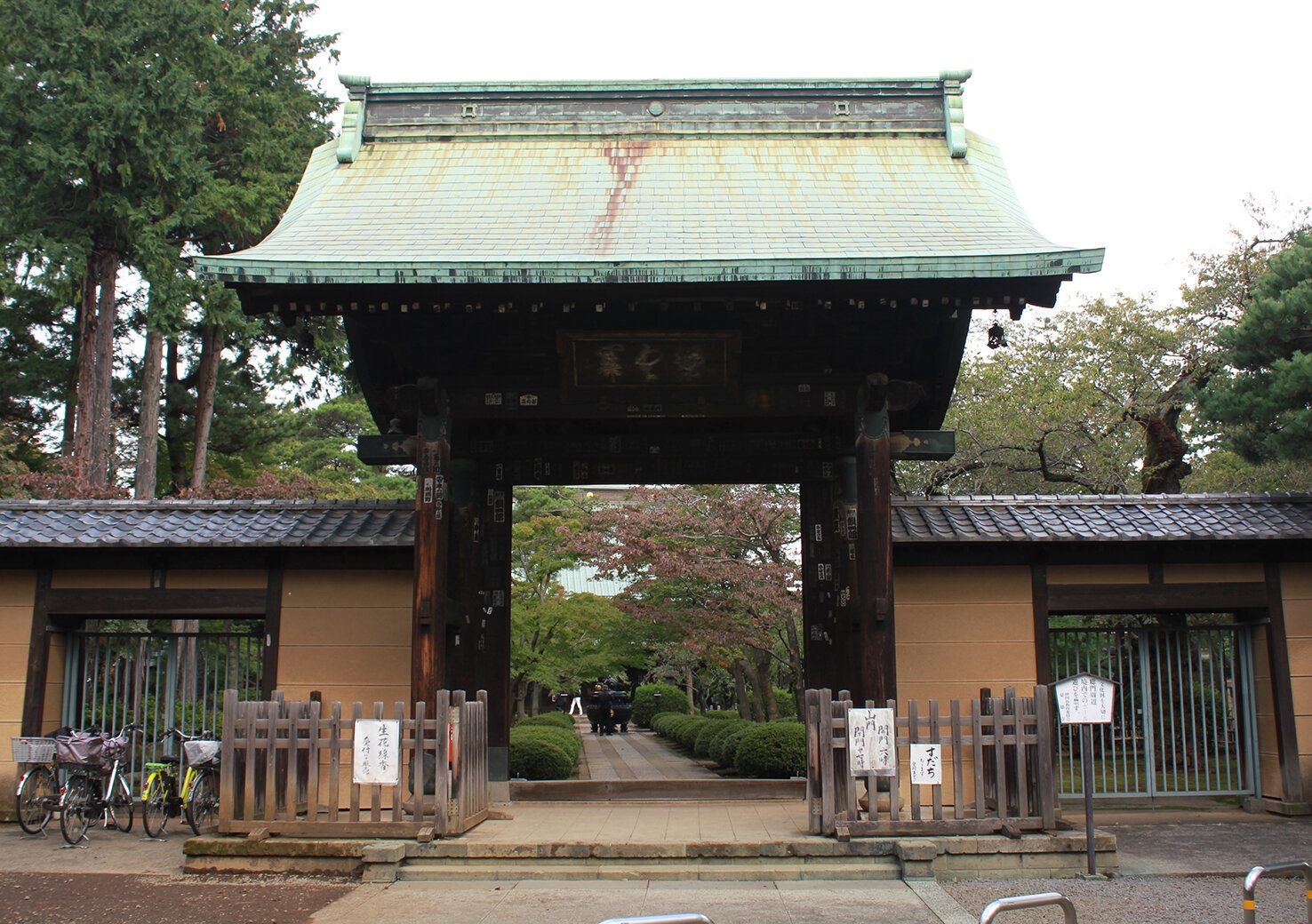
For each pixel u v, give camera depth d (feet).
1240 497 39.01
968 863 26.91
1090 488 74.08
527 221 36.06
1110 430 73.67
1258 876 16.98
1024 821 27.61
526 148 40.83
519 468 41.81
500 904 24.26
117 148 62.64
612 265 30.48
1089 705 27.78
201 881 26.81
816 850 27.27
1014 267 30.17
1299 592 37.52
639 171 39.50
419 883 26.63
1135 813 36.63
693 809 35.37
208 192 65.26
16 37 61.46
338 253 32.35
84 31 61.00
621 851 27.43
